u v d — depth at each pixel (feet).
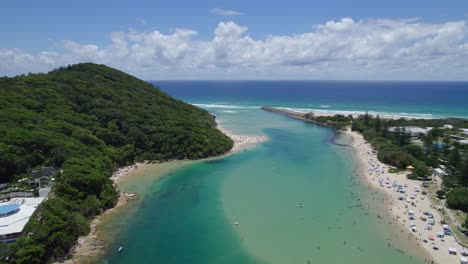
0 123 296.51
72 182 254.88
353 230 231.91
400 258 197.77
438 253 202.18
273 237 224.33
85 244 213.46
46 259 187.83
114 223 243.81
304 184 323.16
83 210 243.60
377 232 228.63
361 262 194.59
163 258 200.34
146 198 291.17
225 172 362.12
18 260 172.65
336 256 201.05
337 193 299.58
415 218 248.11
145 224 243.19
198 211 265.13
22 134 286.46
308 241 218.38
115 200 278.26
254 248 211.00
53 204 219.61
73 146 311.68
